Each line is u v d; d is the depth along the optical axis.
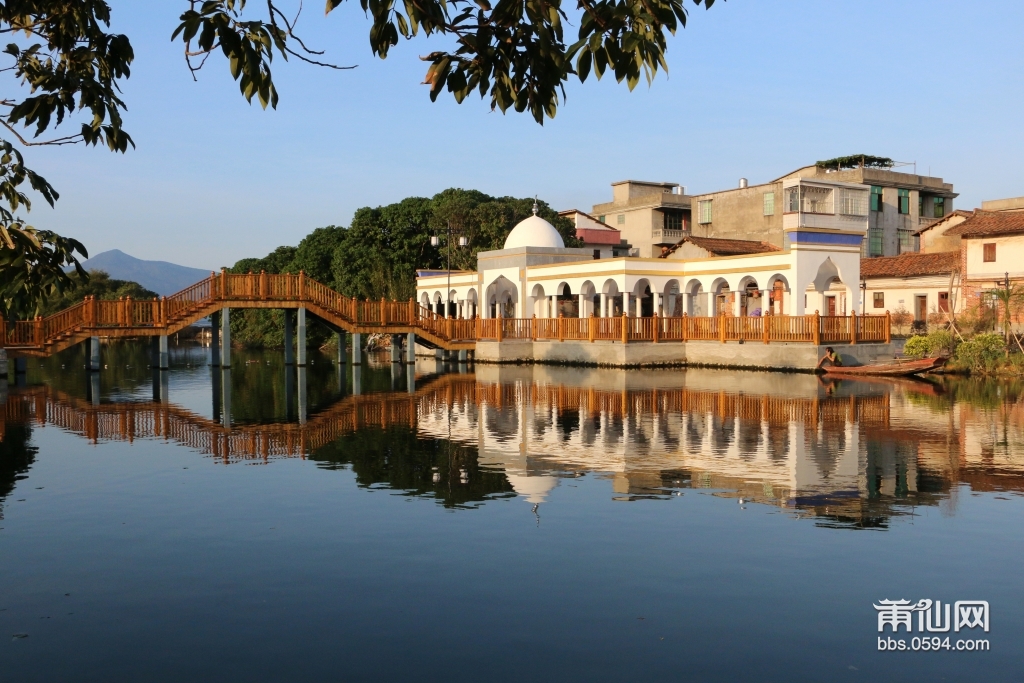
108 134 5.68
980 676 5.99
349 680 5.93
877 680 5.92
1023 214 39.31
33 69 5.99
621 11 4.39
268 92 4.75
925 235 49.62
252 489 11.88
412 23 4.79
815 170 58.19
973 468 12.98
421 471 13.11
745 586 7.73
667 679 5.95
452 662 6.21
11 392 27.17
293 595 7.57
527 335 40.38
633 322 34.91
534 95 4.83
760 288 34.88
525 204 54.78
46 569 8.34
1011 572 8.11
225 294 35.62
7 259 5.01
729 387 26.61
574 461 13.80
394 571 8.19
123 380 32.31
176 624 6.94
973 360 30.67
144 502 11.12
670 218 63.62
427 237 56.62
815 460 13.72
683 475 12.58
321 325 64.75
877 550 8.78
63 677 6.00
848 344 32.09
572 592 7.60
